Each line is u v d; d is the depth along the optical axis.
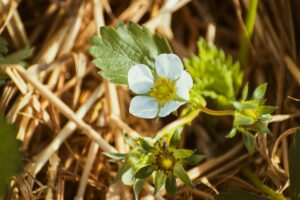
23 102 0.35
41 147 0.36
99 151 0.36
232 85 0.36
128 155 0.31
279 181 0.34
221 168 0.35
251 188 0.35
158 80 0.32
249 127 0.32
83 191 0.34
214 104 0.36
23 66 0.35
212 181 0.35
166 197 0.34
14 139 0.31
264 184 0.35
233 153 0.36
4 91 0.36
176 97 0.32
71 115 0.35
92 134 0.35
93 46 0.34
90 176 0.35
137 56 0.35
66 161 0.36
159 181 0.31
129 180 0.31
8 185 0.31
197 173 0.35
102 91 0.37
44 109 0.36
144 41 0.35
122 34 0.35
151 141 0.31
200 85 0.35
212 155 0.37
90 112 0.37
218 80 0.35
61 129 0.36
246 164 0.35
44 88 0.36
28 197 0.33
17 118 0.35
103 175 0.36
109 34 0.35
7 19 0.37
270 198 0.32
